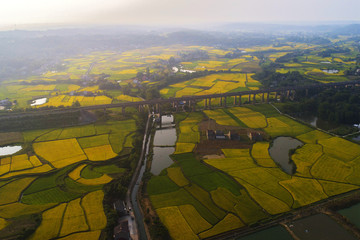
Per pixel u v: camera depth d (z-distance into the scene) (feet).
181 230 350.84
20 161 523.29
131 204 412.36
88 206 393.70
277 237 338.13
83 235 337.93
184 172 492.13
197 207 395.55
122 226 347.77
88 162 524.93
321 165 506.48
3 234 338.75
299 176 471.21
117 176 479.00
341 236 338.54
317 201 403.54
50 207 391.65
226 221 366.43
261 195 419.74
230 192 429.38
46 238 333.62
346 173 478.18
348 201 394.32
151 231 350.02
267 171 489.26
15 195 420.36
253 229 351.05
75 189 436.35
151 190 440.45
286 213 378.12
